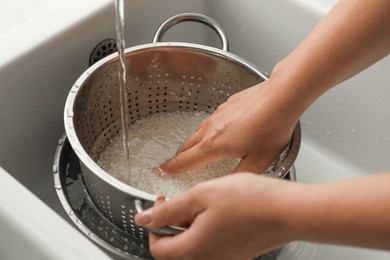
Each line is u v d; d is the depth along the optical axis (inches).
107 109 35.6
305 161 40.3
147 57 34.8
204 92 37.1
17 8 38.8
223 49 34.6
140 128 37.4
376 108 36.8
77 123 32.1
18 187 27.3
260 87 30.0
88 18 35.4
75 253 24.9
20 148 35.7
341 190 19.7
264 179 21.5
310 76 27.9
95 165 28.3
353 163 39.5
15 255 26.7
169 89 37.1
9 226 26.3
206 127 31.3
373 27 26.6
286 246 36.3
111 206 29.7
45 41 34.0
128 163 34.5
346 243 20.2
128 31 37.8
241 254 23.4
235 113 30.0
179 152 33.2
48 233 25.6
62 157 33.5
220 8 40.7
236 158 34.2
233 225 21.7
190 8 40.4
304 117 40.4
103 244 30.5
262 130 29.2
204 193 22.0
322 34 27.7
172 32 40.9
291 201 20.4
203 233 22.4
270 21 38.9
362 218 19.2
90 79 32.5
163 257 24.1
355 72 28.6
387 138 37.3
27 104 34.8
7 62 32.9
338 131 39.3
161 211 23.2
